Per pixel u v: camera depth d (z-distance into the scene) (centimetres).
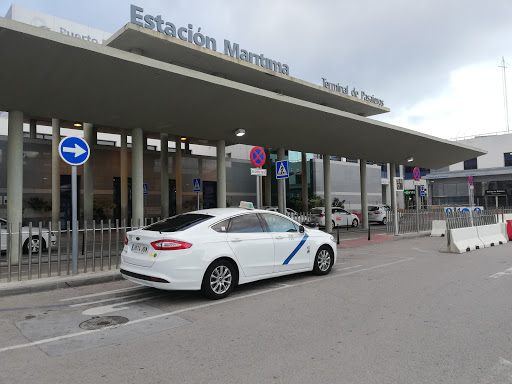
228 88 1095
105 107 1100
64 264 982
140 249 638
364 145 1908
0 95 955
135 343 449
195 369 376
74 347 438
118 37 1558
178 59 1786
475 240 1328
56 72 880
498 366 376
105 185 2438
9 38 743
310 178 3822
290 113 1355
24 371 374
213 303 623
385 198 5569
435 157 2380
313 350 420
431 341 443
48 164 2192
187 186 2853
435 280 784
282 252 744
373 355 404
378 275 845
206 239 633
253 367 379
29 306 619
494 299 629
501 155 4816
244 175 3228
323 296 661
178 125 1326
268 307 596
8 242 755
